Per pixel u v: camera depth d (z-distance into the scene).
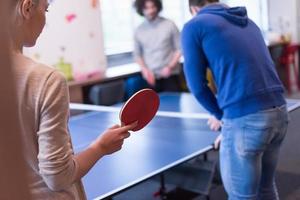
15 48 1.04
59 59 4.74
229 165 2.08
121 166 2.15
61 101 1.04
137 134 2.74
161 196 3.36
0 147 0.46
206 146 2.37
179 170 3.15
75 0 4.88
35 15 1.08
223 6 2.11
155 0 4.53
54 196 1.10
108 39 5.88
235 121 2.00
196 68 2.07
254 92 1.94
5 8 0.46
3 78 0.46
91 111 3.90
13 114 0.47
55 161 1.03
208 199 3.11
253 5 7.55
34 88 1.02
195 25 2.03
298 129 4.83
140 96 1.27
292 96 6.92
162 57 4.61
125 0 5.98
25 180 0.48
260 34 2.16
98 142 1.18
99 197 1.77
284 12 7.44
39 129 1.04
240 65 1.96
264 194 2.24
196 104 3.61
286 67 7.22
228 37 1.98
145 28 4.67
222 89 2.03
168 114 3.20
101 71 5.22
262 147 1.98
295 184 3.51
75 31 4.90
